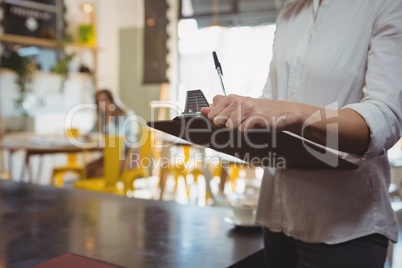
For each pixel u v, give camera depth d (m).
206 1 6.59
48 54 5.85
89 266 0.97
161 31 6.41
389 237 0.87
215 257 1.06
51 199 1.73
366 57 0.84
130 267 0.99
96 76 6.50
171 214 1.49
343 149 0.74
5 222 1.38
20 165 5.24
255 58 6.38
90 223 1.37
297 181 0.92
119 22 6.94
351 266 0.86
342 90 0.85
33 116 5.52
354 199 0.86
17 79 5.32
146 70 6.54
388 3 0.80
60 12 5.86
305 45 0.93
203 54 6.54
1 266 0.99
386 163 0.91
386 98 0.74
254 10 6.37
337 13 0.88
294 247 1.01
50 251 1.09
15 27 5.38
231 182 4.48
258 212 1.07
